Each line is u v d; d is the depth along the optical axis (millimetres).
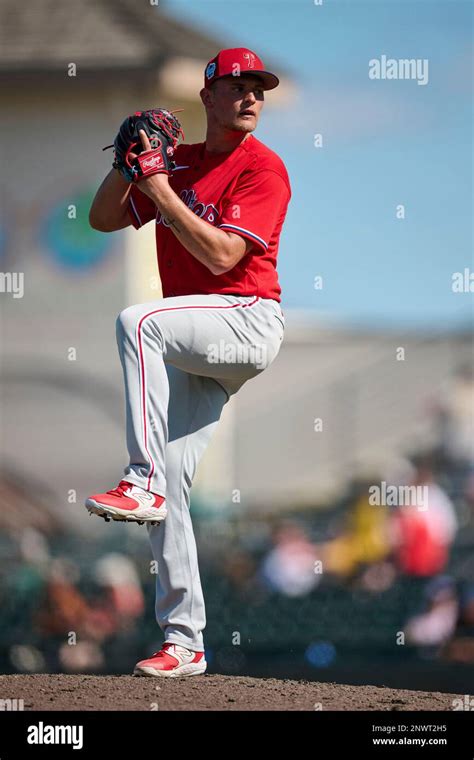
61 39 67562
